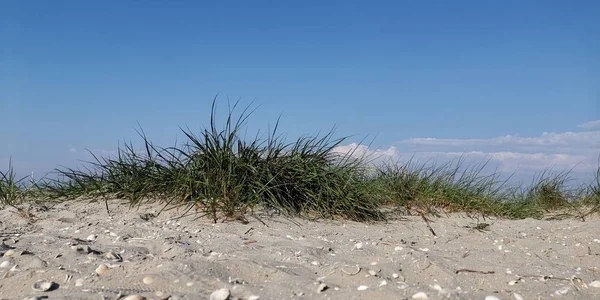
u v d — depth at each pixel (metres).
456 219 1.65
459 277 0.83
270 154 1.50
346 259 0.94
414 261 0.88
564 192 2.24
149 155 1.52
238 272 0.81
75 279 0.77
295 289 0.73
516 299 0.72
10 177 1.62
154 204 1.44
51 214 1.35
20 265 0.85
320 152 1.57
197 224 1.26
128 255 0.93
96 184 1.55
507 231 1.45
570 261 1.03
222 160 1.42
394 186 1.79
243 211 1.35
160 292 0.72
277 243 1.08
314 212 1.45
